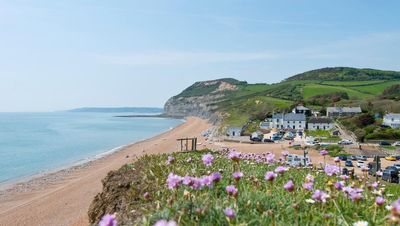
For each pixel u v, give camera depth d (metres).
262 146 84.06
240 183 7.40
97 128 168.75
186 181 5.69
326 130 109.38
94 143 100.88
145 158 15.52
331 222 5.23
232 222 4.75
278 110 140.38
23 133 130.25
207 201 5.58
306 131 110.00
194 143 28.41
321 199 5.53
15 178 51.19
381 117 116.44
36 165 63.09
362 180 9.03
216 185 6.41
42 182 48.03
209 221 4.95
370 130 97.69
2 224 29.47
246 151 75.06
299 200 5.96
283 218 5.24
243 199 5.72
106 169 57.00
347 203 6.06
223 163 11.88
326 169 8.07
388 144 85.75
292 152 72.50
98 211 13.95
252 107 164.25
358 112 123.69
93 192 39.78
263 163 12.22
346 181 9.06
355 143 85.75
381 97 145.12
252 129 119.31
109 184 13.30
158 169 10.53
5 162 66.06
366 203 6.45
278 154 69.88
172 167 10.12
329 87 196.00
